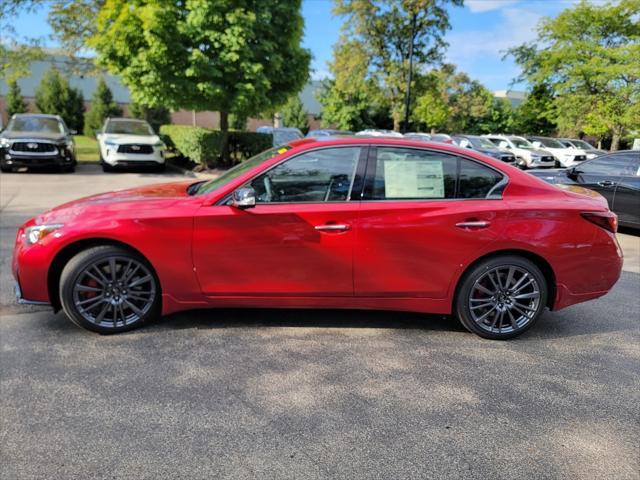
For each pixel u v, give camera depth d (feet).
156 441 8.45
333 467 7.92
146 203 12.43
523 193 12.69
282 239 12.07
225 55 42.11
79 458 7.98
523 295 12.78
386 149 12.48
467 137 66.18
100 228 11.82
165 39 40.52
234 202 11.91
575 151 69.56
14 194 34.58
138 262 12.28
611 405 9.96
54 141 45.68
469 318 12.75
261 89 44.57
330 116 135.64
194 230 11.98
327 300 12.60
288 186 12.27
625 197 28.37
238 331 13.01
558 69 80.69
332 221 12.07
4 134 45.50
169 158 62.90
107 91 104.88
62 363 11.02
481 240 12.29
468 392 10.32
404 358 11.78
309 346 12.26
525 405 9.87
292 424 9.02
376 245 12.17
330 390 10.23
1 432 8.55
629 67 67.87
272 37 45.44
